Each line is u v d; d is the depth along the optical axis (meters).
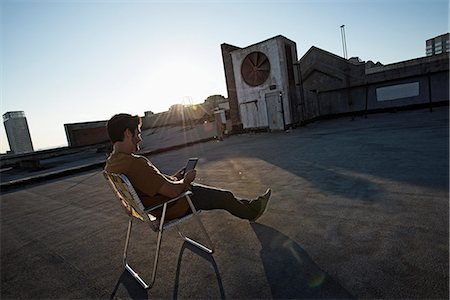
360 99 20.03
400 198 3.31
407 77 17.97
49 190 7.54
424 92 17.66
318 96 21.59
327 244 2.49
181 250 2.82
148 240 3.21
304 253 2.39
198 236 3.08
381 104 19.25
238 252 2.59
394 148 6.36
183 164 8.54
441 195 3.23
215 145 13.10
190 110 28.25
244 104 17.41
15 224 4.70
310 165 5.82
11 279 2.76
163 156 11.70
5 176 14.06
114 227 3.85
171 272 2.42
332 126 14.87
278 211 3.46
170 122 29.48
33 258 3.20
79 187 7.35
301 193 4.05
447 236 2.34
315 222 2.99
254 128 17.17
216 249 2.71
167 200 2.29
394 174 4.30
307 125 17.89
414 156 5.29
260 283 2.07
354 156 6.09
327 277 2.02
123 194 2.26
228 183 5.27
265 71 16.02
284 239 2.70
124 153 2.23
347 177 4.52
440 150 5.51
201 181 5.73
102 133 22.08
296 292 1.91
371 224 2.75
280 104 15.45
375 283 1.88
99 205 5.16
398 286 1.81
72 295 2.32
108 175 2.25
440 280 1.81
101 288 2.36
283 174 5.36
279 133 14.92
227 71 17.64
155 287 2.23
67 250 3.27
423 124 10.00
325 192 3.94
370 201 3.36
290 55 16.70
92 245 3.31
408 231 2.51
